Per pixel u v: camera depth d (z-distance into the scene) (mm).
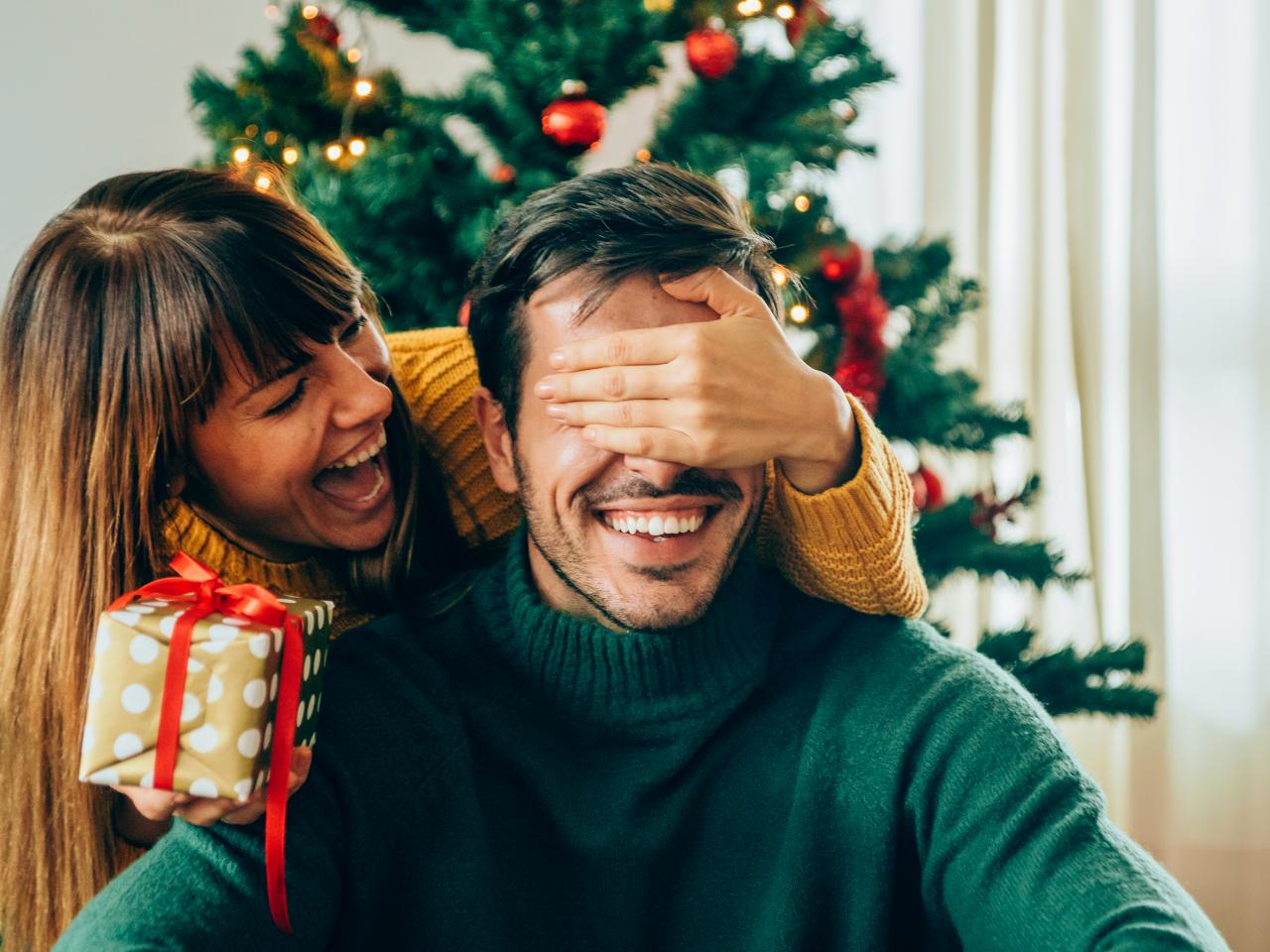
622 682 899
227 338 983
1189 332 2473
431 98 1672
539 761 904
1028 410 2480
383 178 1512
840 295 1650
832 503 919
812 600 1024
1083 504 2494
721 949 867
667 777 893
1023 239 2475
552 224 876
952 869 841
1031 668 1725
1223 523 2477
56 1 2389
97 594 1013
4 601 1058
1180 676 2510
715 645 906
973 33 2455
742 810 897
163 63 2451
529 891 875
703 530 888
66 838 1014
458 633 985
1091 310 2443
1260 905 2475
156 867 773
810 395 861
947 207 2469
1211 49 2426
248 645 727
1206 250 2451
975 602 2428
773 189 1607
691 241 870
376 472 1127
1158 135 2424
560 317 873
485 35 1600
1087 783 842
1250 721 2480
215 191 1040
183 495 1064
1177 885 784
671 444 828
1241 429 2459
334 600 1161
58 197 2418
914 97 2486
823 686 935
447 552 1215
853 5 2496
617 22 1576
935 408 1716
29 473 1031
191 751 729
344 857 847
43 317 1018
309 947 791
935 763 865
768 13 1691
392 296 1599
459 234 1551
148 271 982
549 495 889
